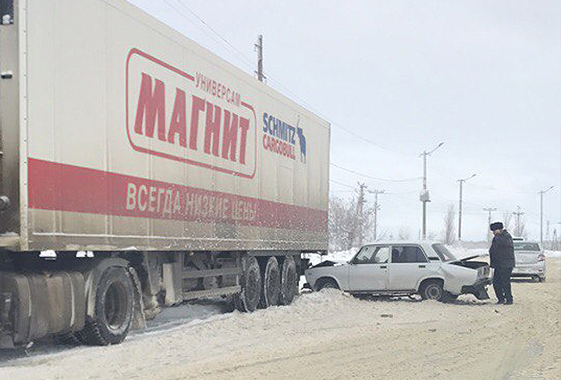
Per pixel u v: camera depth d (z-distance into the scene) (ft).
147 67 36.32
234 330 40.86
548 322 47.29
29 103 27.66
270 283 56.13
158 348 33.19
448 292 62.54
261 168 52.13
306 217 62.59
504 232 62.54
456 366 29.86
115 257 34.47
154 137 36.88
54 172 28.99
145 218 35.88
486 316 51.49
